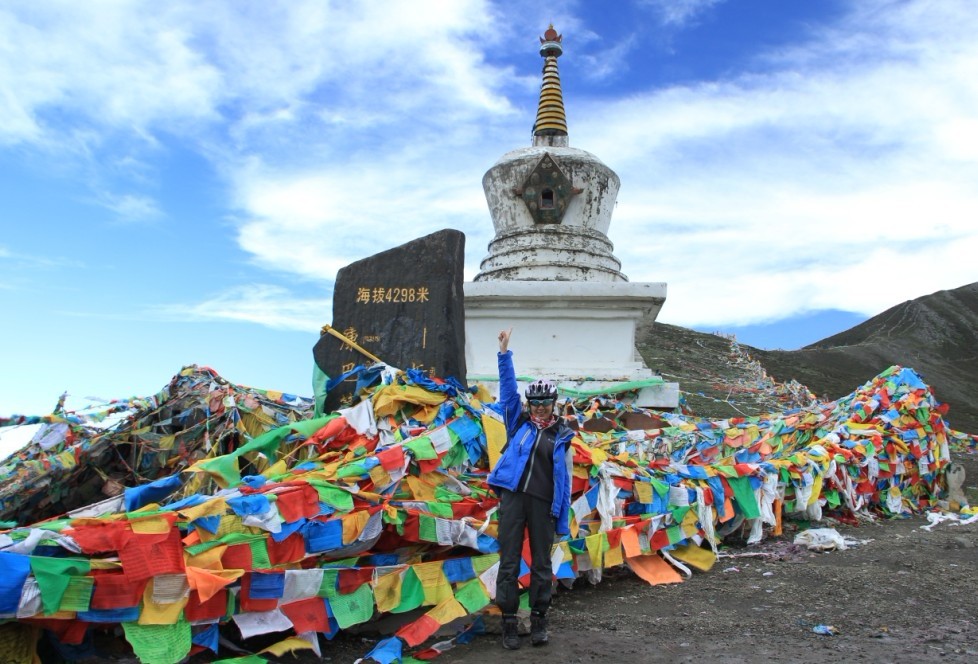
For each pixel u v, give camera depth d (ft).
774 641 19.90
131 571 16.62
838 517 36.19
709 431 41.78
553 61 64.34
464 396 27.25
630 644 19.92
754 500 31.01
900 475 39.50
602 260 58.23
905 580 25.30
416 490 23.08
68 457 29.35
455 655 19.69
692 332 117.08
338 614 19.20
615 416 45.50
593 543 24.79
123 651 18.20
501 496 20.75
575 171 58.29
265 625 18.10
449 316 31.30
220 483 22.90
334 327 31.99
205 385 33.06
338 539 19.58
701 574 27.25
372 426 25.11
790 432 40.93
